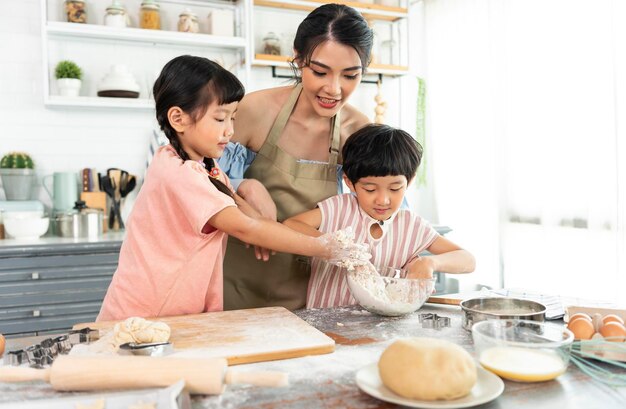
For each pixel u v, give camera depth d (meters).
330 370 0.86
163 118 1.26
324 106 1.35
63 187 2.96
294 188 1.54
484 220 3.23
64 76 2.85
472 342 1.00
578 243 2.62
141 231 1.25
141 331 0.92
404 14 3.51
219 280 1.30
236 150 1.55
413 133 3.84
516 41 2.93
